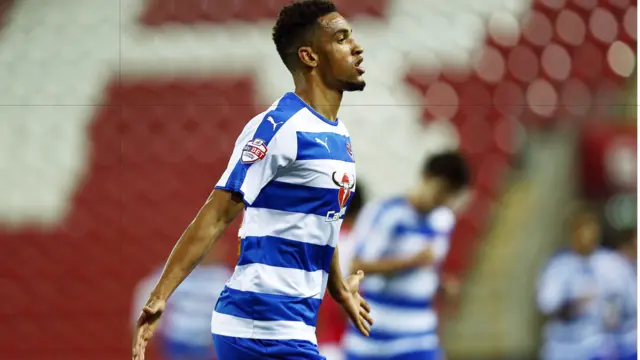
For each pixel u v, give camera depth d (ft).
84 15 91.86
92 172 85.35
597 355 67.10
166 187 84.33
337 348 62.59
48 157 85.97
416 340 58.23
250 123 29.09
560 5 90.84
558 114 86.12
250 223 28.73
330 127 29.40
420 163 82.89
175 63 88.38
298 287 28.66
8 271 81.20
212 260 66.90
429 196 57.93
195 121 86.28
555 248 76.18
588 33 90.33
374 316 58.18
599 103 87.10
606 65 89.35
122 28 90.84
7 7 92.94
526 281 74.69
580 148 82.43
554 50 89.61
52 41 90.74
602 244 74.38
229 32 89.71
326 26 29.73
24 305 80.02
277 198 28.27
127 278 81.66
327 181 28.53
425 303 58.70
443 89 87.51
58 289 81.15
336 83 29.94
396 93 86.94
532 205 79.46
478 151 83.97
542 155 82.84
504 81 88.02
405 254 57.72
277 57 88.22
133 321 79.71
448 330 70.74
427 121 85.15
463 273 76.54
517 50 89.15
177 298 66.18
